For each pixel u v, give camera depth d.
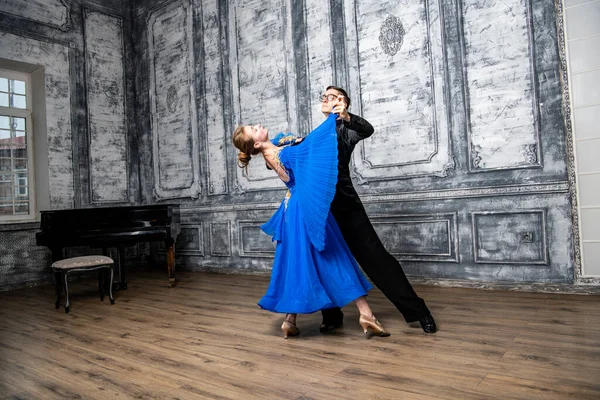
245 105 5.62
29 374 2.21
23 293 5.08
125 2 6.98
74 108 6.27
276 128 5.33
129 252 6.69
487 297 3.46
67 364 2.35
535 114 3.62
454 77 4.01
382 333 2.51
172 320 3.28
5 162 5.81
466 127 3.94
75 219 4.59
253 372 2.08
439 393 1.71
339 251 2.55
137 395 1.88
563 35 3.51
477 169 3.88
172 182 6.49
